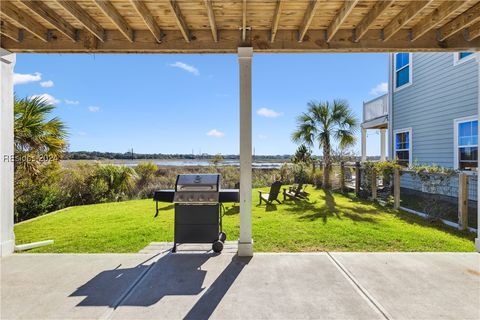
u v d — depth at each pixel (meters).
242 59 3.65
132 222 5.93
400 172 7.21
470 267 3.24
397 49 3.71
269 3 3.04
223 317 2.28
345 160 13.72
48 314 2.32
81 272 3.17
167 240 4.61
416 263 3.37
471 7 3.11
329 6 3.08
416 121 9.27
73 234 5.00
